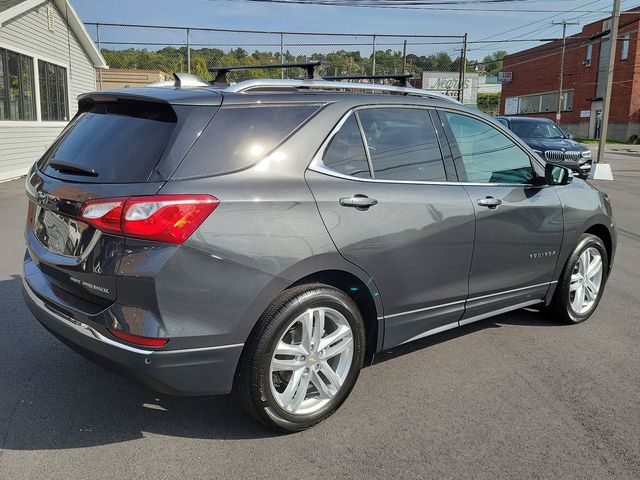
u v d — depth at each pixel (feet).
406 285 11.66
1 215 29.94
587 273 16.25
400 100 12.19
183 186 8.96
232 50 65.21
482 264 13.16
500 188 13.56
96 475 9.05
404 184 11.65
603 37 152.25
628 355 14.16
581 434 10.55
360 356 11.06
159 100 9.62
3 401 11.25
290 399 10.16
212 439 10.16
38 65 51.78
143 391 11.84
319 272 10.44
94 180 9.45
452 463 9.59
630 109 146.10
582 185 16.35
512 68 206.18
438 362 13.56
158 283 8.66
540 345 14.71
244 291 9.32
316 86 11.34
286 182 9.91
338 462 9.55
